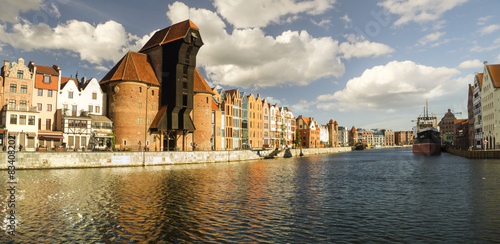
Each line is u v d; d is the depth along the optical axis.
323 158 108.19
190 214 22.00
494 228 18.58
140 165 60.34
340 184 37.47
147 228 18.80
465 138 145.62
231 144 102.00
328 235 17.59
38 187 32.31
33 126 55.72
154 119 75.94
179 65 75.50
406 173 50.66
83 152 53.31
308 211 23.11
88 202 25.48
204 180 39.72
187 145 80.88
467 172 49.25
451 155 117.94
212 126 91.25
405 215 21.89
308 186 35.66
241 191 31.64
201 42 78.19
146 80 74.81
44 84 63.72
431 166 64.38
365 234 17.73
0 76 58.12
